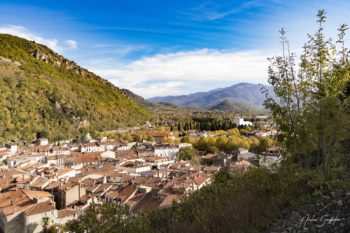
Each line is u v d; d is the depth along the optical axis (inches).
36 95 7258.9
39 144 5885.8
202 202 724.7
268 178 738.2
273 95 772.6
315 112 703.1
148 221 678.5
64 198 2463.1
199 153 4835.1
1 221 2108.8
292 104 746.8
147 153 5002.5
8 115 6013.8
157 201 1948.8
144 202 2026.3
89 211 673.6
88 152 5206.7
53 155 4613.7
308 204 560.4
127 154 4867.1
